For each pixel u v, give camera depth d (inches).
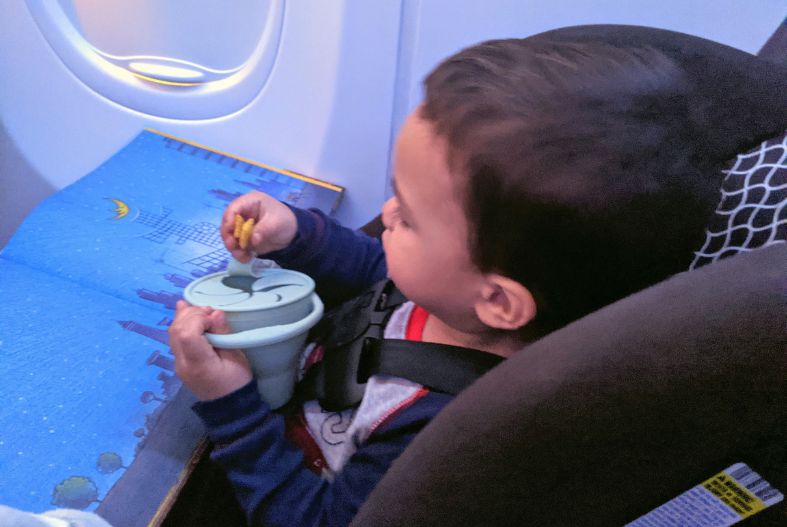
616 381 10.9
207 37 37.3
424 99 17.6
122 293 27.9
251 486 20.5
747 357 10.4
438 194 17.0
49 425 21.0
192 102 39.3
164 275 29.5
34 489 19.0
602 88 15.8
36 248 30.1
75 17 37.8
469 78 16.6
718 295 11.1
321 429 22.8
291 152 40.0
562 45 17.8
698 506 12.3
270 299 21.7
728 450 11.2
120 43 38.2
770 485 11.4
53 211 32.9
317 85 37.1
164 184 36.6
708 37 31.9
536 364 11.9
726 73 19.9
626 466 11.7
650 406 10.8
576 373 11.2
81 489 19.2
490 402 12.0
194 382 20.4
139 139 39.8
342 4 34.0
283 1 34.7
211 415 20.7
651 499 12.3
